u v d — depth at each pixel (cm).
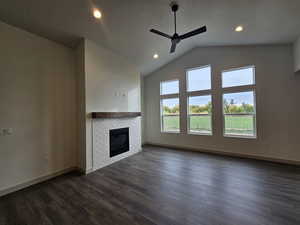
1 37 253
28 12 249
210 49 471
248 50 411
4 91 254
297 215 186
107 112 372
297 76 354
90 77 344
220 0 259
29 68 287
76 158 359
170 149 531
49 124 314
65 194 246
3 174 250
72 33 313
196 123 510
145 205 214
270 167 345
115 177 309
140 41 391
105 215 194
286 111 367
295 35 322
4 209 210
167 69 562
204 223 177
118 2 260
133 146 476
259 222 176
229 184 269
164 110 584
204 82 492
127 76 461
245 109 423
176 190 252
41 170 298
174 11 277
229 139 444
